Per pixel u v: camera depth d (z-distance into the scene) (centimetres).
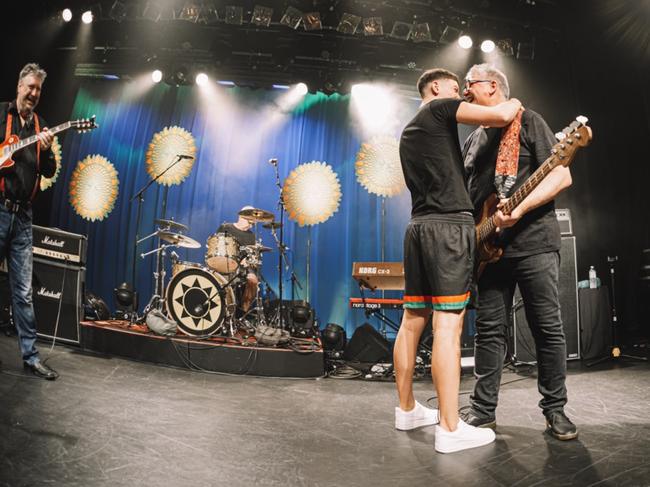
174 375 363
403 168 228
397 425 239
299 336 570
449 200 212
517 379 371
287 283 704
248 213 532
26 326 306
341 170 724
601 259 622
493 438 216
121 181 733
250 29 651
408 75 663
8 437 205
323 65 665
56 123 718
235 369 392
